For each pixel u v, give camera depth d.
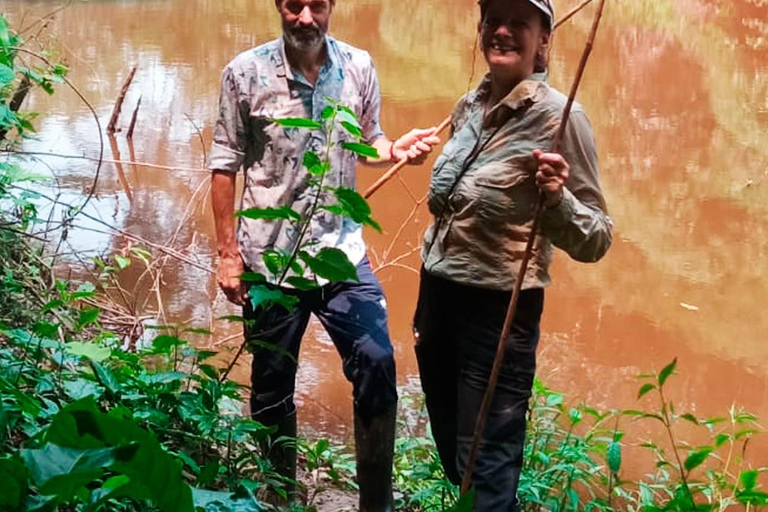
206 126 9.15
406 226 7.18
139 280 5.37
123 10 14.12
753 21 14.26
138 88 10.31
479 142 3.20
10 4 13.49
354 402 3.76
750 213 7.80
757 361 5.64
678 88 11.18
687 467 3.30
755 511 4.19
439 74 11.62
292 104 3.71
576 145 3.11
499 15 3.11
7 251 4.56
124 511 2.33
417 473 3.92
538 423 4.27
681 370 5.57
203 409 3.28
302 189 3.73
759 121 9.98
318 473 4.14
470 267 3.21
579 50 12.56
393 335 5.82
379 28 13.89
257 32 13.30
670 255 7.05
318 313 3.77
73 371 3.47
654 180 8.45
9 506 1.36
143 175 7.77
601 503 3.84
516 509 3.32
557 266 6.89
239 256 3.83
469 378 3.28
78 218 6.64
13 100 5.27
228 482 3.17
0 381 2.42
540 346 5.82
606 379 5.46
